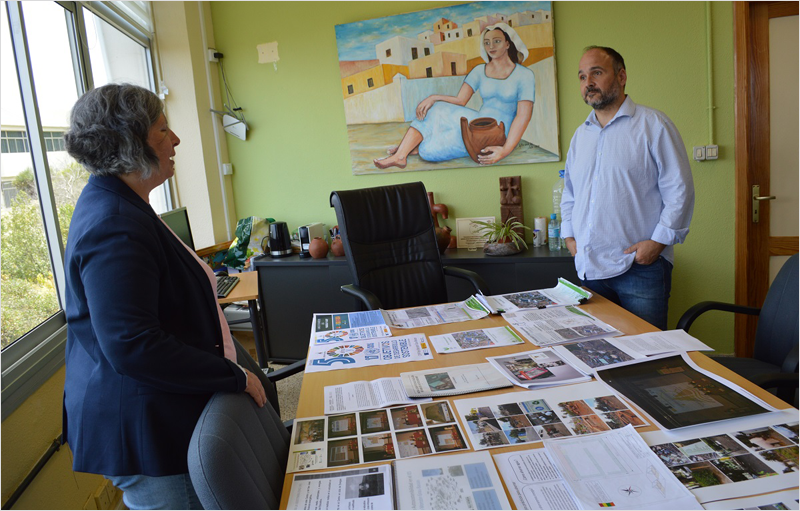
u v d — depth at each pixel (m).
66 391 1.18
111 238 1.04
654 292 2.26
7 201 1.78
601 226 2.27
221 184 3.60
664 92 2.95
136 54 3.21
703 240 3.02
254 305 2.68
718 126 2.90
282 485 1.09
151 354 1.01
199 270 1.24
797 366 1.60
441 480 0.98
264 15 3.45
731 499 0.88
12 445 1.48
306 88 3.47
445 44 3.18
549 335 1.66
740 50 2.79
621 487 0.92
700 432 1.07
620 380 1.32
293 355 3.35
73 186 2.30
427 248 2.55
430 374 1.44
